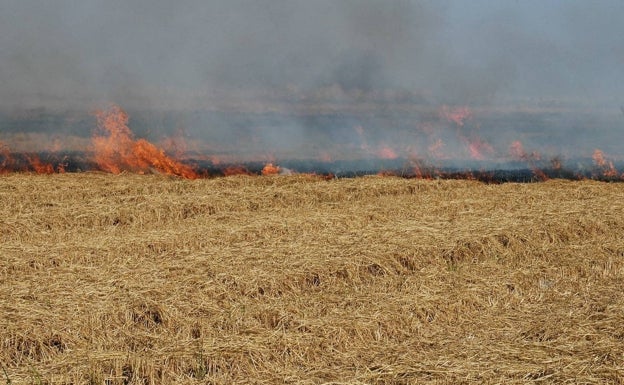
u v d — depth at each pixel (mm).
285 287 10180
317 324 8625
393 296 9859
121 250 11969
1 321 8391
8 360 7645
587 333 8242
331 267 10852
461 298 9688
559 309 9414
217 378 7277
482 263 11727
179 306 9188
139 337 8242
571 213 15258
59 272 10648
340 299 9758
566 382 6965
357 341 8352
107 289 9727
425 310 9297
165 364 7527
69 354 7746
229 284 10078
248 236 13094
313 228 13922
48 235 13672
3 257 11336
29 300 9289
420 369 7332
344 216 14945
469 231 13219
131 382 7211
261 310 9133
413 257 11602
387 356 7816
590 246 12742
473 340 8328
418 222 14266
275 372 7492
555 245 12898
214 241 12641
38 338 8039
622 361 7398
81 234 13734
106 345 8094
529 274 11000
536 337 8406
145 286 9852
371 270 11102
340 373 7438
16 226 13898
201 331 8484
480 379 7090
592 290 10258
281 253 11578
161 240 12484
